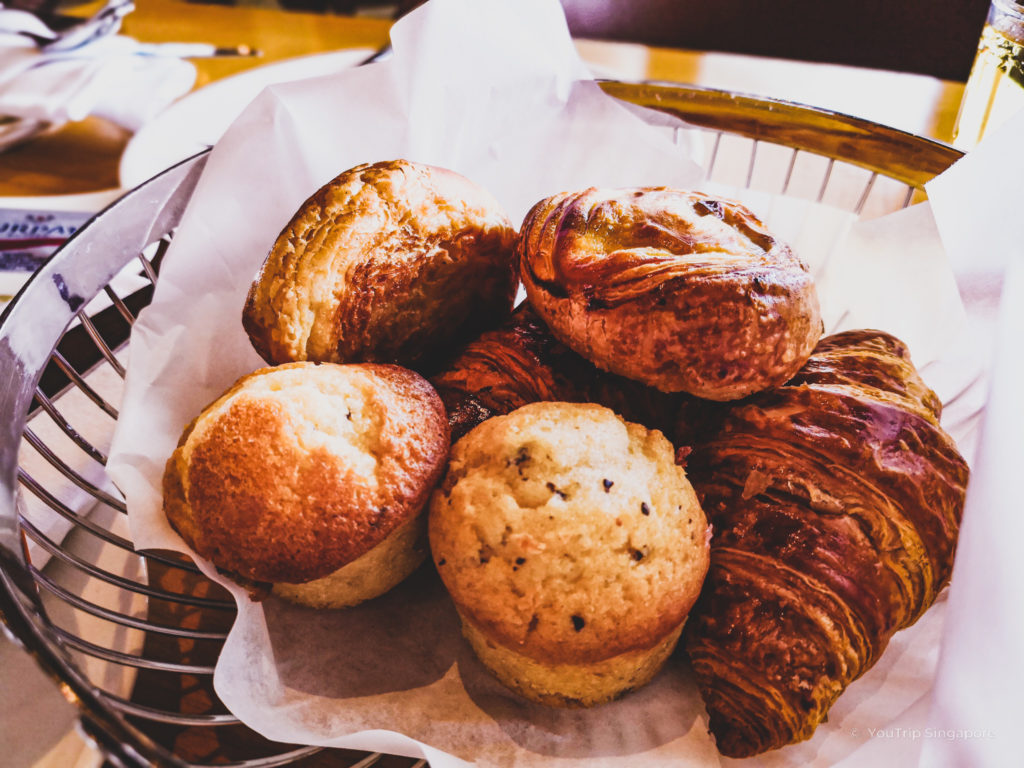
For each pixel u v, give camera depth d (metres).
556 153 0.28
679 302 0.19
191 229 0.23
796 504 0.20
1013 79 0.27
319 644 0.20
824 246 0.28
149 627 0.18
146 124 0.36
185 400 0.22
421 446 0.20
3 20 0.39
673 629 0.19
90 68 0.38
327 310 0.21
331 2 0.51
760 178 0.35
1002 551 0.15
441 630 0.21
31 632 0.14
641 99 0.28
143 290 0.27
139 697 0.20
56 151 0.36
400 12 0.48
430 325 0.24
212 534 0.19
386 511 0.19
